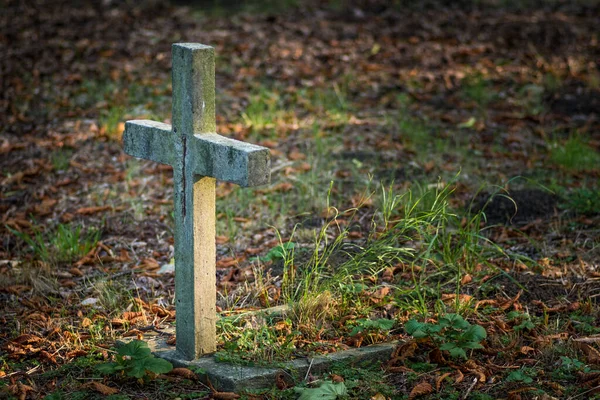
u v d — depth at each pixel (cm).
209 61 360
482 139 589
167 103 662
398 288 410
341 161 548
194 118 360
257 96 673
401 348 380
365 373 369
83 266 457
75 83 712
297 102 663
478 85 692
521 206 494
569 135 590
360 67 755
